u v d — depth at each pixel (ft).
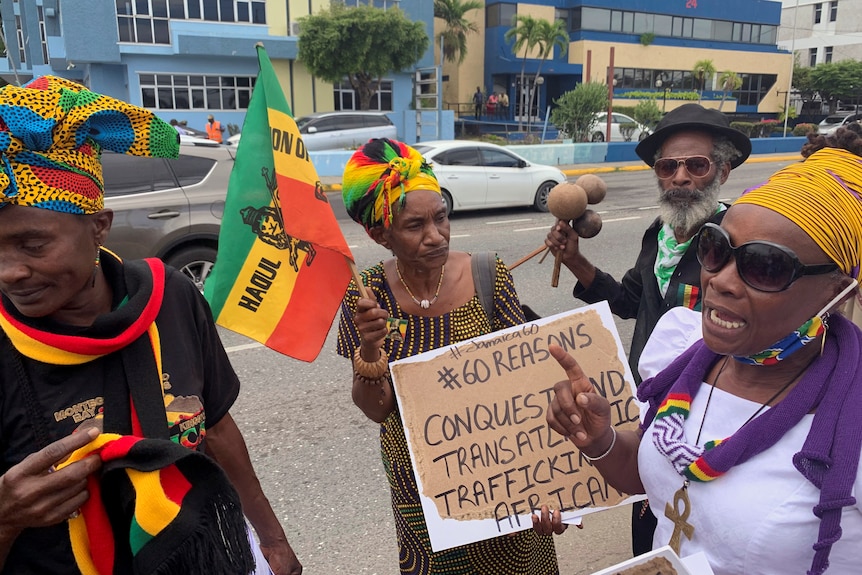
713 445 3.75
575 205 7.17
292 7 79.20
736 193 45.03
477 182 36.86
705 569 3.64
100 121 3.85
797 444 3.47
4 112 3.38
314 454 11.87
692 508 3.80
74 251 3.74
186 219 19.04
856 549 3.31
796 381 3.67
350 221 35.32
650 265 7.28
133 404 4.01
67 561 3.81
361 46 72.64
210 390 4.82
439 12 104.01
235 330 6.00
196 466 3.65
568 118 75.82
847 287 3.40
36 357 3.76
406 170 5.44
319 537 9.65
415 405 5.66
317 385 14.82
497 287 6.04
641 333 7.22
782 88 132.87
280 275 6.06
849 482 3.21
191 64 75.82
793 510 3.41
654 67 117.80
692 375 4.06
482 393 5.70
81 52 69.97
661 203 7.03
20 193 3.49
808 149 4.00
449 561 5.85
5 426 3.83
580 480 5.58
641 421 4.72
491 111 109.91
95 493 3.67
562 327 5.85
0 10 104.12
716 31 123.24
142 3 71.72
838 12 163.94
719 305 3.54
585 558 9.32
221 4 75.56
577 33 111.55
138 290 4.17
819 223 3.29
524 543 5.95
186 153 19.77
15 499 3.32
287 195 5.61
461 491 5.57
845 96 138.62
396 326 5.95
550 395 5.74
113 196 18.38
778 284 3.31
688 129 6.96
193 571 3.58
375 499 10.55
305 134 59.26
